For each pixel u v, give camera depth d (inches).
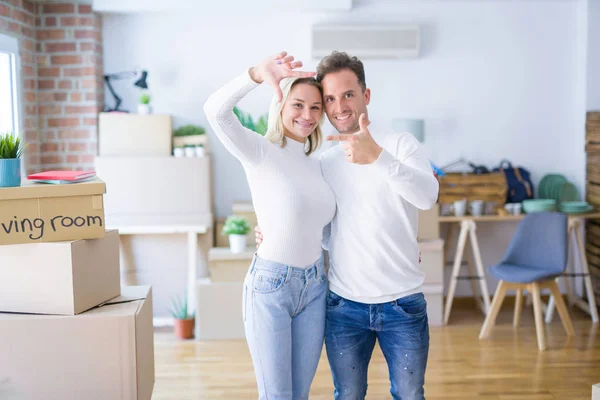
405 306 98.8
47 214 105.0
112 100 220.7
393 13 223.0
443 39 225.3
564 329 202.4
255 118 223.8
